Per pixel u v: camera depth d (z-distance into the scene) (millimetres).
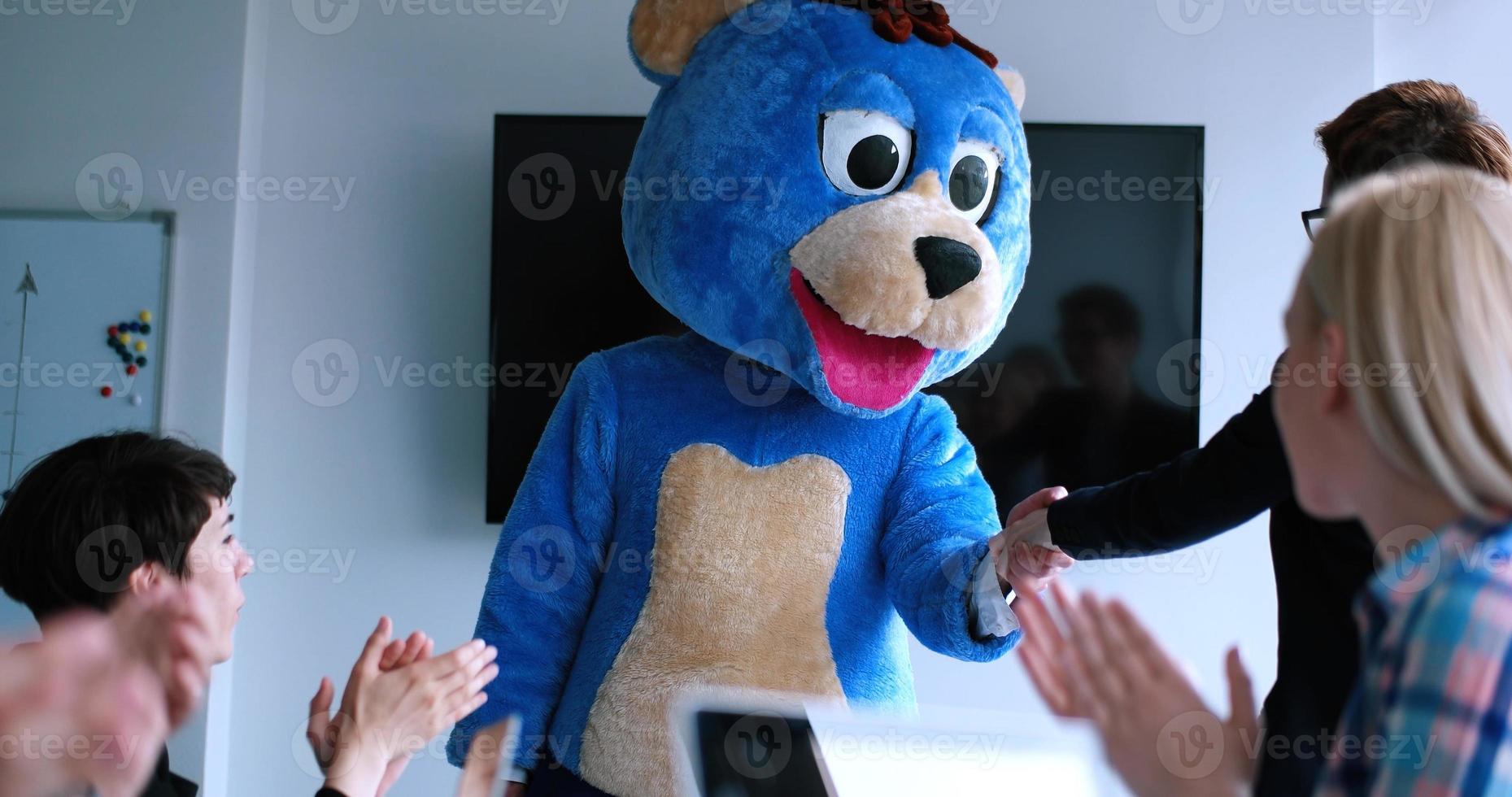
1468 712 522
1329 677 919
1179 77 2342
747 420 1272
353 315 2320
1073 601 714
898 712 1216
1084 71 2340
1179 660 688
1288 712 941
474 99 2334
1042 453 2232
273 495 2303
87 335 2234
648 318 2229
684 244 1203
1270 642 2328
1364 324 614
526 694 1233
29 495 994
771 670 1188
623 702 1183
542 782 1220
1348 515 693
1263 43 2346
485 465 2320
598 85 2336
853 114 1193
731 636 1195
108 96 2262
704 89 1223
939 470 1288
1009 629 1185
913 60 1222
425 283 2328
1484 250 604
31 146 2254
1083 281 2238
